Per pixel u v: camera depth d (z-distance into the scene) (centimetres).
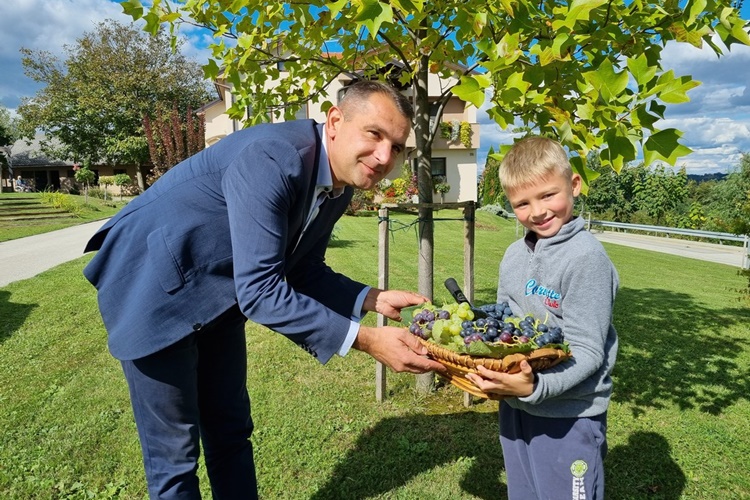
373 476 268
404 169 2236
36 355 457
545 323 184
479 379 161
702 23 219
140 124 3556
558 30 204
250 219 162
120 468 278
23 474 272
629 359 465
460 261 1019
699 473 272
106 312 183
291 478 266
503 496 251
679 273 1066
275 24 312
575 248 176
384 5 189
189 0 288
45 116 3547
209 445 224
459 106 2478
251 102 370
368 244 1205
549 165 177
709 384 403
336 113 181
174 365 183
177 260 172
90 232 1547
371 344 171
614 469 275
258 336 512
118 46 3547
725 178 2498
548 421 179
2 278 826
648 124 189
